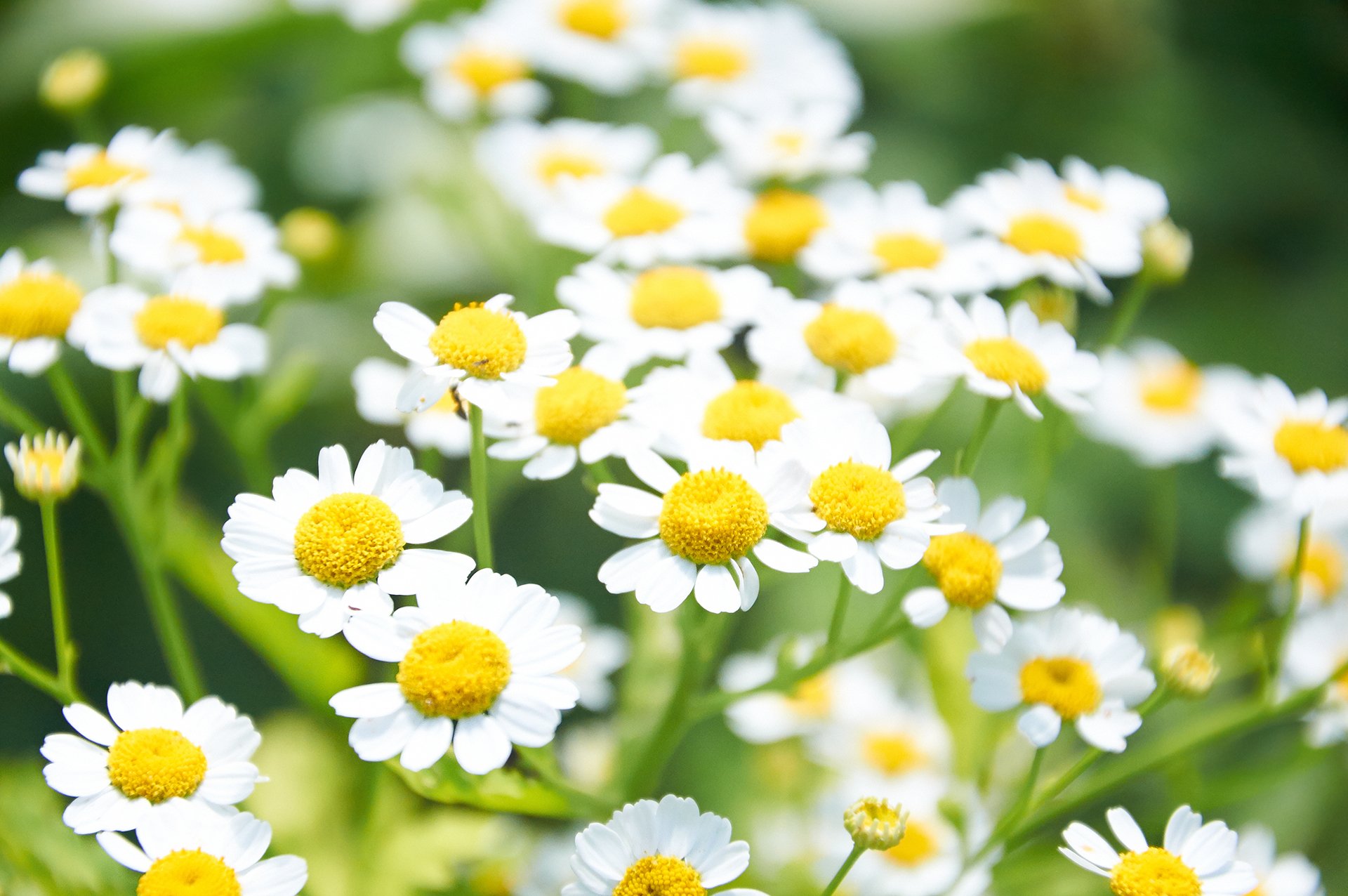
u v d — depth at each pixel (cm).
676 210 43
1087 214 42
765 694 39
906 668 47
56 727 49
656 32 48
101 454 41
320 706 42
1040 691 39
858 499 38
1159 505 58
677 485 38
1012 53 66
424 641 37
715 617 39
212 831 37
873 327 40
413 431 41
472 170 49
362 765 42
